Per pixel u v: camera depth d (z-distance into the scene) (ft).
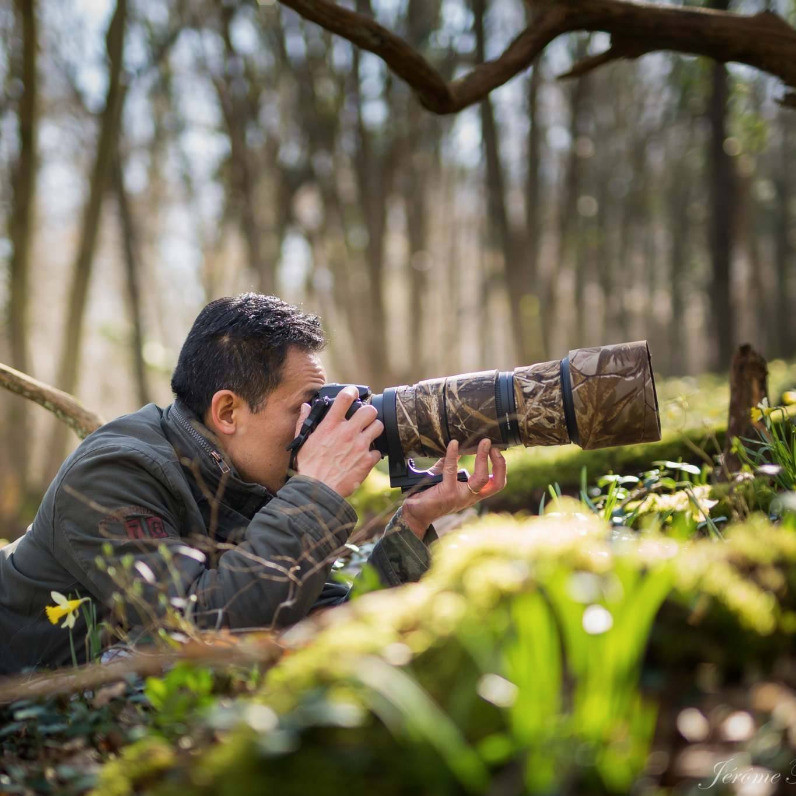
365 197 52.85
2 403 30.86
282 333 6.98
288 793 3.12
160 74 49.44
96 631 5.94
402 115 52.75
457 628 3.45
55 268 61.98
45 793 4.48
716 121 36.47
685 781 3.15
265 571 6.03
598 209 70.54
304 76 51.03
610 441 6.87
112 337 51.96
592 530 4.53
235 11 47.32
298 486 6.40
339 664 3.35
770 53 10.30
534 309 51.93
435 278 68.18
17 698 5.15
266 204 54.29
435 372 70.03
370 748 3.17
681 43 10.54
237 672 4.80
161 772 3.69
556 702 3.29
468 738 3.26
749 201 67.15
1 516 30.07
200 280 64.49
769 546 4.00
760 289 74.59
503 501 11.39
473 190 68.90
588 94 56.49
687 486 7.56
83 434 9.45
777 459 7.63
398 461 7.18
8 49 31.30
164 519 6.64
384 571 6.98
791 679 3.42
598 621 3.25
